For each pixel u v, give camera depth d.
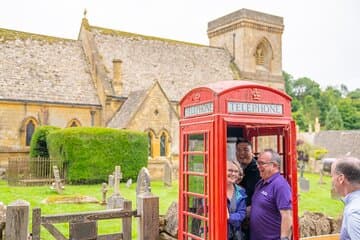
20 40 41.19
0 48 39.31
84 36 44.81
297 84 124.38
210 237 6.53
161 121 36.84
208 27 59.06
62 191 22.86
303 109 112.81
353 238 4.63
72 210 17.09
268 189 6.54
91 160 28.14
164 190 25.08
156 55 47.53
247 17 53.50
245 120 6.67
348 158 5.12
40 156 31.59
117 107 40.69
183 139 7.54
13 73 38.09
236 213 6.79
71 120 39.28
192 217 7.24
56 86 39.47
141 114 35.78
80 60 43.50
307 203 21.38
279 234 6.50
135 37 47.66
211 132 6.59
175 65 48.00
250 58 54.06
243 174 7.48
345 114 106.81
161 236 9.73
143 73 44.81
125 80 42.94
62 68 41.47
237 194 6.92
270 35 55.81
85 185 27.39
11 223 8.22
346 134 60.78
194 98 7.32
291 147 7.03
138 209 9.46
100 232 12.84
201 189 7.06
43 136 31.25
